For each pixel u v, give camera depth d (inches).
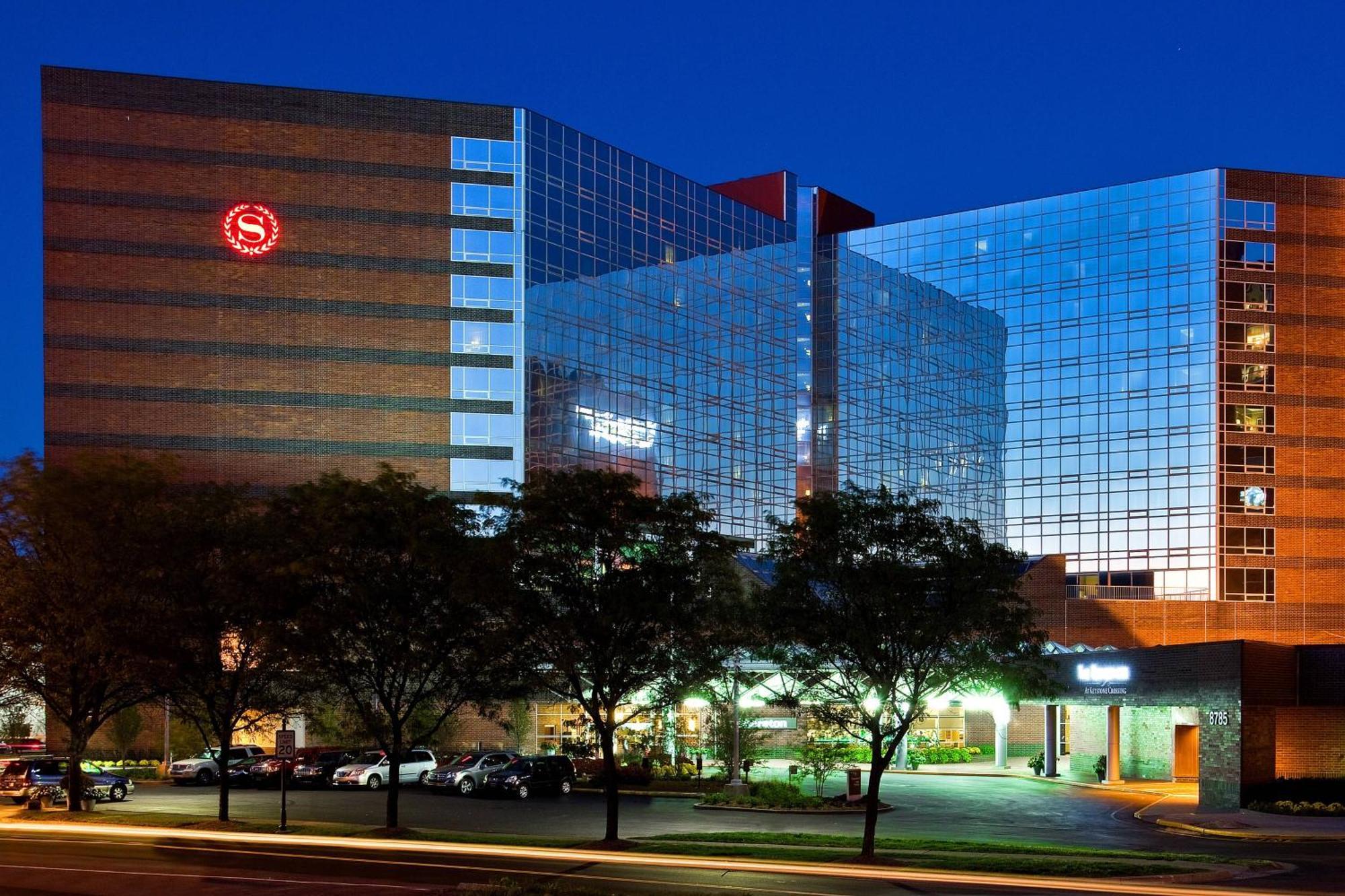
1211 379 3695.9
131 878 1019.3
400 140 2982.3
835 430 3907.5
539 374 3046.3
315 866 1106.1
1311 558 3617.1
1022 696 1261.1
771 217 3919.8
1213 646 1854.1
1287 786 1802.4
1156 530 3730.3
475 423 2942.9
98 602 1508.4
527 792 2001.7
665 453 3432.6
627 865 1142.3
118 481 1596.9
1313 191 3767.2
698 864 1152.2
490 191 3043.8
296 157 2896.2
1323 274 3732.8
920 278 4242.1
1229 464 3651.6
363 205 2930.6
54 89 2770.7
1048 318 4008.4
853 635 1182.3
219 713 1603.1
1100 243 3951.8
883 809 1834.4
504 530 1374.3
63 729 2610.7
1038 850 1309.1
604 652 1316.4
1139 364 3836.1
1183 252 3796.8
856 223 4429.1
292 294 2859.3
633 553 1318.9
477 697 1466.5
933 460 4136.3
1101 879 1064.2
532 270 3068.4
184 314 2787.9
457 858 1187.3
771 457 3786.9
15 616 1557.6
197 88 2851.9
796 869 1111.6
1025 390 4008.4
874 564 1210.0
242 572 1491.1
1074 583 3833.7
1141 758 2561.5
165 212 2802.7
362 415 2871.6
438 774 2102.6
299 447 2822.3
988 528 3981.3
